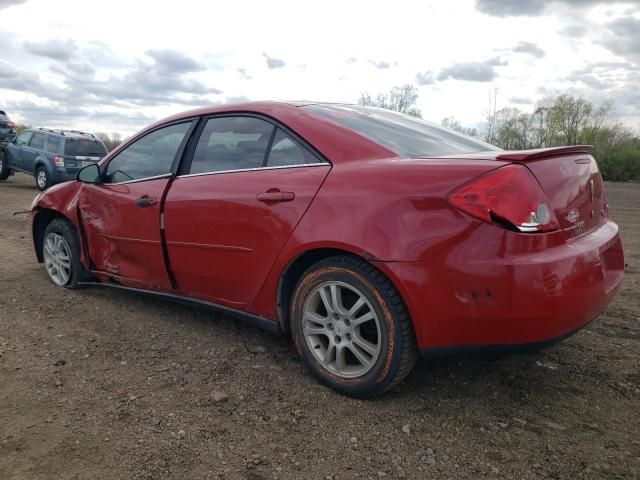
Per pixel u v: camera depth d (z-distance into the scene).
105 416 2.57
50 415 2.57
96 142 14.63
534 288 2.21
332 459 2.24
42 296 4.52
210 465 2.19
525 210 2.25
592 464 2.18
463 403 2.70
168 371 3.08
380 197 2.53
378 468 2.18
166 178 3.64
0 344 3.46
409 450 2.30
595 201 2.81
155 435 2.41
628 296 4.50
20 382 2.92
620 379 2.94
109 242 4.12
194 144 3.59
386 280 2.53
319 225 2.70
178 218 3.45
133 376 3.01
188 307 4.24
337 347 2.77
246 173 3.17
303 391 2.83
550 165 2.48
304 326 2.89
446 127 3.74
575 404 2.68
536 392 2.80
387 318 2.53
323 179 2.78
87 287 4.79
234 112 3.43
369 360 2.66
